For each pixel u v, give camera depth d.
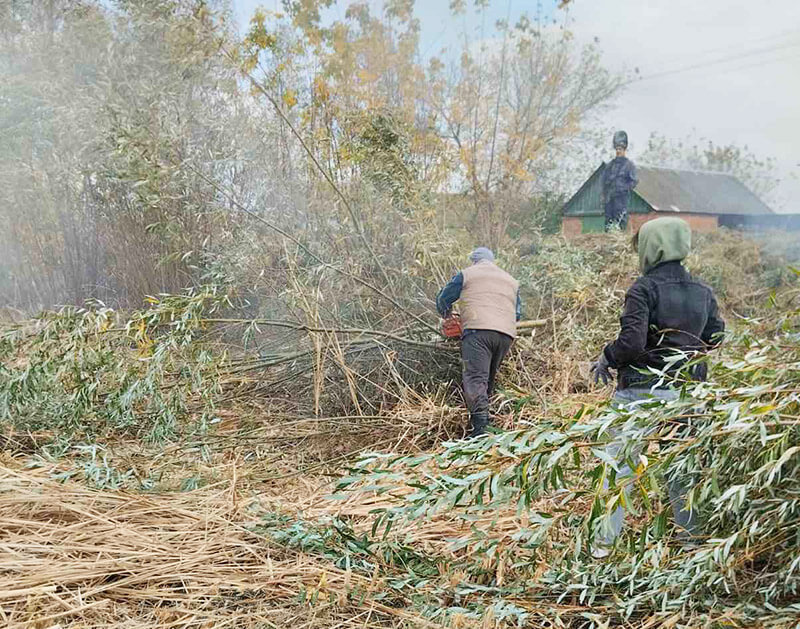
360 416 4.91
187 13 6.87
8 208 7.77
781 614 2.26
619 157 10.83
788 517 2.42
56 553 2.80
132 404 4.86
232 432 4.87
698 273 8.20
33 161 7.61
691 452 2.48
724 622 2.26
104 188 7.25
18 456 4.26
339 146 6.70
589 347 5.87
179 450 4.46
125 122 5.91
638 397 3.39
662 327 3.36
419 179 7.00
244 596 2.68
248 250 6.03
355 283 5.89
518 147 10.33
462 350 5.00
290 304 5.65
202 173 6.14
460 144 9.70
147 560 2.84
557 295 6.61
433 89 9.41
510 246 8.97
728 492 2.26
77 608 2.45
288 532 3.07
